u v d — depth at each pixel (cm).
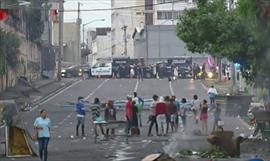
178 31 5088
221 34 4825
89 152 4531
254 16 4016
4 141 4353
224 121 6706
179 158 4003
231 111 6650
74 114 8100
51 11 12850
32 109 8562
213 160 3791
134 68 14775
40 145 3950
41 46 15612
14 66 11081
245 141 4688
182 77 14538
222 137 4094
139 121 6538
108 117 5944
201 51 5062
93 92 10894
